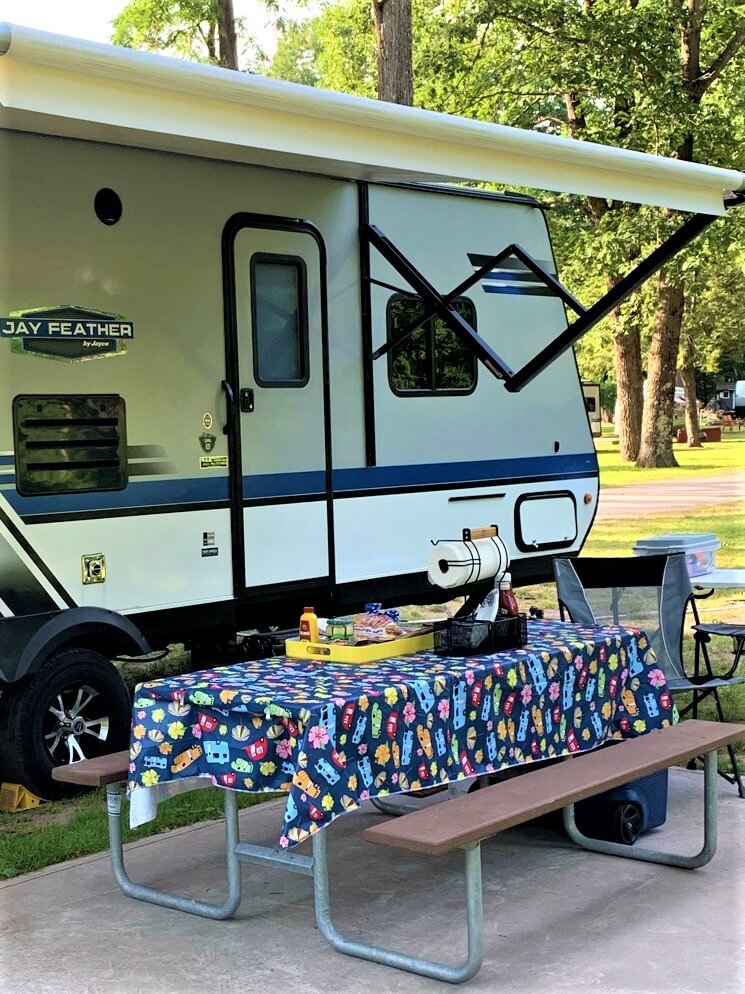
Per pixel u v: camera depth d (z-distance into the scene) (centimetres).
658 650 517
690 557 688
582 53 1656
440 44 1852
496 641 410
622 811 436
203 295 603
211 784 397
